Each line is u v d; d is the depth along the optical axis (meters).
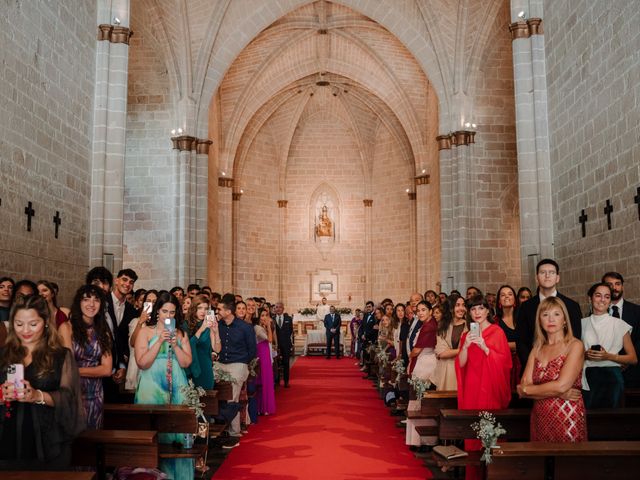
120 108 12.37
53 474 3.86
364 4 20.36
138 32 19.62
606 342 6.36
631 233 8.55
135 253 20.06
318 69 26.22
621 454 4.47
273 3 20.31
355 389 15.41
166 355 6.11
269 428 10.27
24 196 9.48
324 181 32.00
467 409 6.12
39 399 4.20
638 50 8.27
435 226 24.28
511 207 19.77
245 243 29.70
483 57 19.72
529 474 4.55
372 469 7.57
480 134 19.84
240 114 26.23
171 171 20.17
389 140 30.64
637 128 8.32
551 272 6.25
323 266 31.64
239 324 9.35
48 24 10.38
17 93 9.33
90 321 5.51
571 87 10.59
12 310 4.36
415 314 10.06
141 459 4.95
